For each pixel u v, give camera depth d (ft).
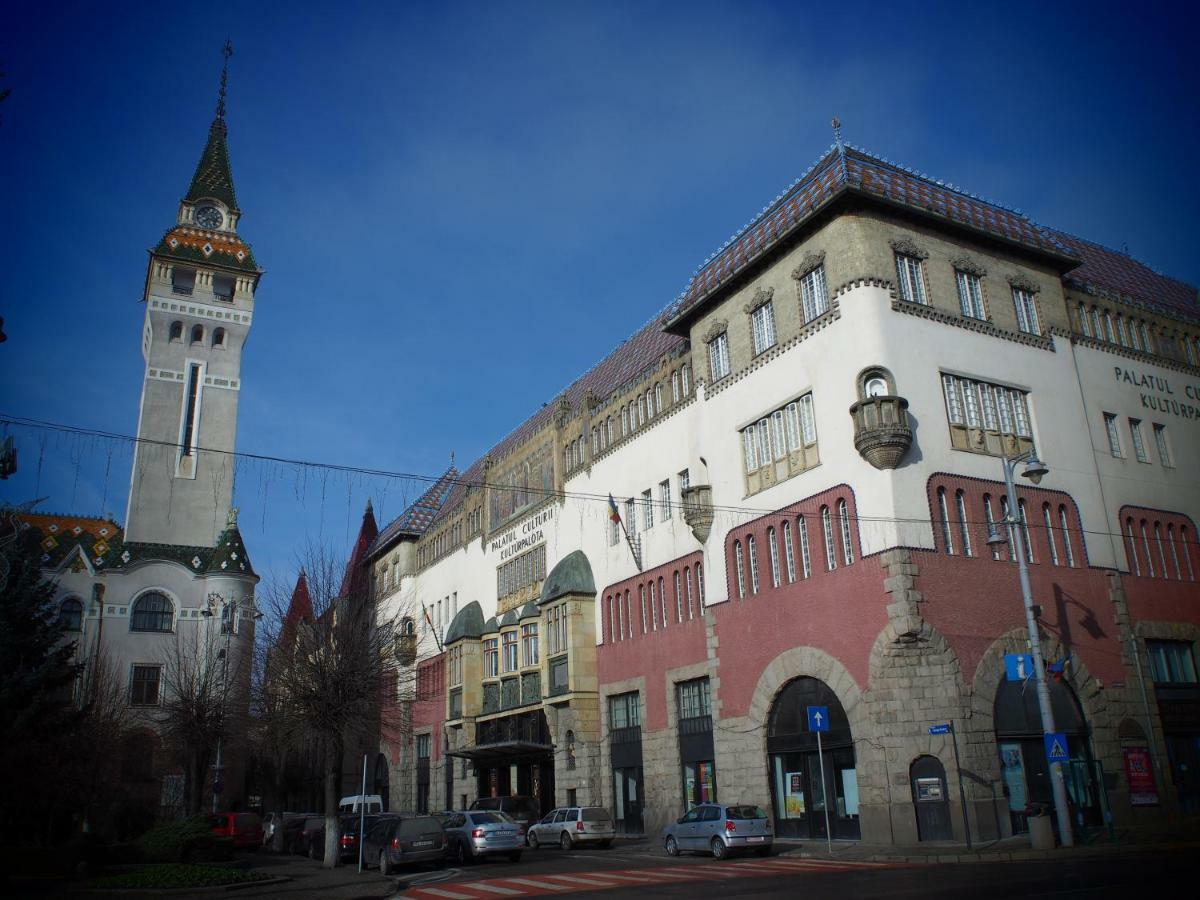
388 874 97.40
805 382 112.16
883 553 98.22
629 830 136.15
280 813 166.30
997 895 50.16
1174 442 132.46
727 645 118.73
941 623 96.78
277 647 135.33
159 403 238.07
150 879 81.76
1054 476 114.62
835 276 109.60
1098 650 109.60
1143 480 125.59
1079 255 138.62
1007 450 111.34
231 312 250.37
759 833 92.32
